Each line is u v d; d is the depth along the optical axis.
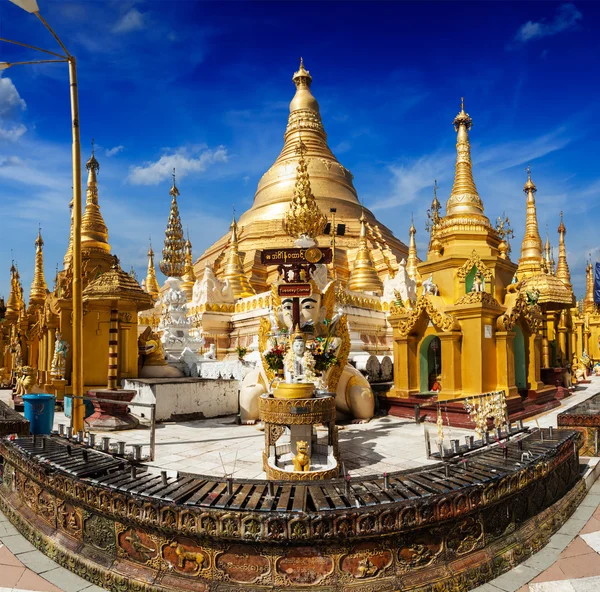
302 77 52.44
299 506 6.80
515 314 17.41
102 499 7.50
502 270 19.31
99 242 25.77
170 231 38.44
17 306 41.66
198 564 6.80
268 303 28.30
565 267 39.69
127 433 14.94
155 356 22.59
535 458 8.83
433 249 19.83
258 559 6.64
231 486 7.40
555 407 20.11
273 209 47.53
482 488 7.48
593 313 57.44
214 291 32.12
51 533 8.43
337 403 16.52
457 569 7.07
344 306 27.30
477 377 16.25
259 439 13.77
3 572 7.66
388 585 6.66
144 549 7.19
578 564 7.64
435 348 20.86
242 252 43.78
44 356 25.72
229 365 20.70
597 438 13.22
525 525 8.38
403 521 6.73
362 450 12.18
